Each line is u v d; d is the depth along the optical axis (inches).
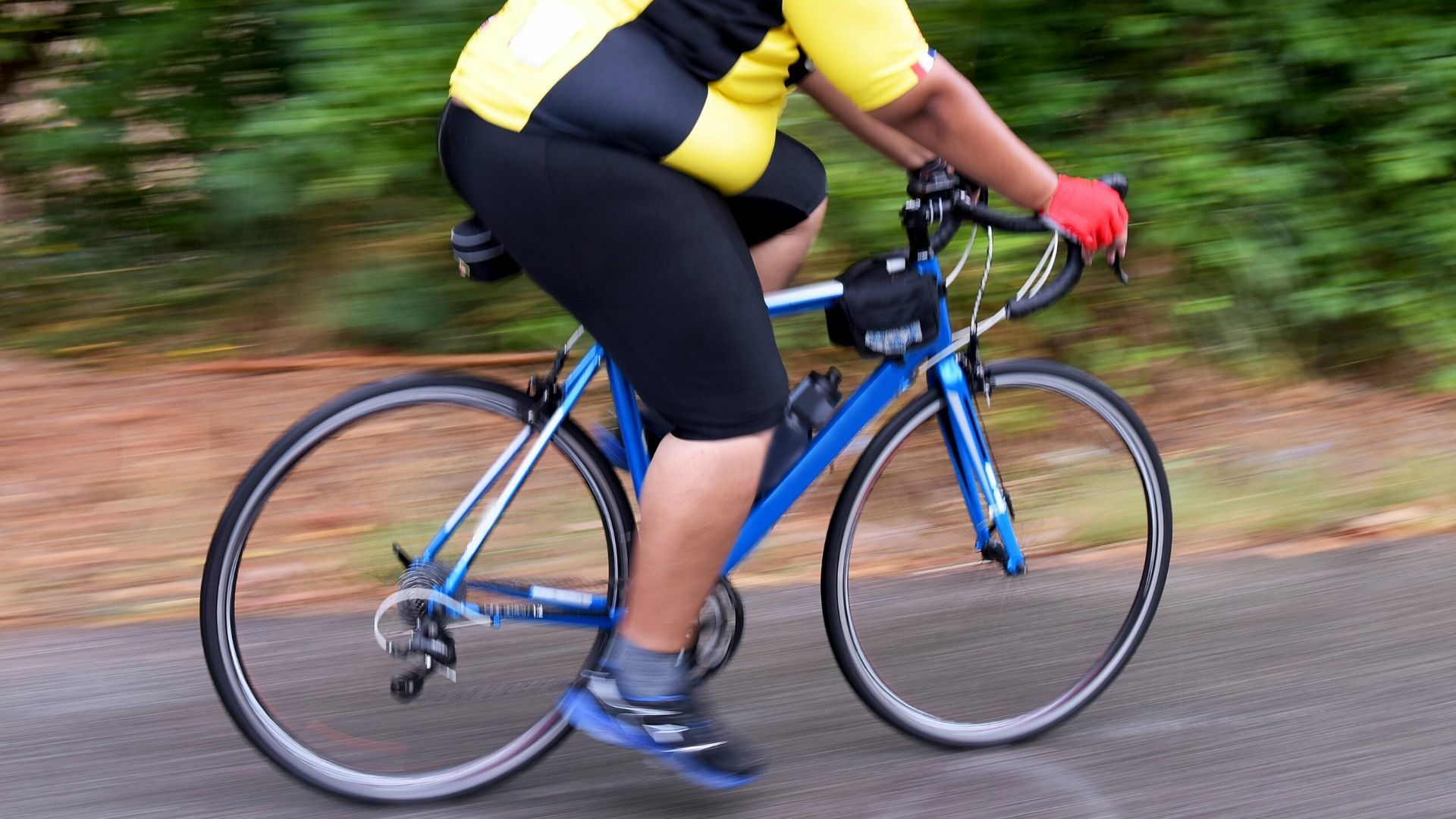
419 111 152.5
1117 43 175.9
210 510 135.1
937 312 92.2
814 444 93.1
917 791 96.0
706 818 92.5
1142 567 105.9
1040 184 84.0
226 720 103.7
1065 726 104.4
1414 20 177.5
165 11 168.4
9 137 177.0
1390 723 103.3
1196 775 97.5
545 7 79.4
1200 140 173.5
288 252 169.8
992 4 170.4
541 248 80.5
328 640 94.0
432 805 95.0
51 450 143.8
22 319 168.2
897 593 102.2
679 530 85.0
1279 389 168.9
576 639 98.1
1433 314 174.9
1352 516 139.6
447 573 91.7
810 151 93.4
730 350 81.7
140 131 175.2
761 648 115.1
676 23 77.3
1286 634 117.0
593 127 76.5
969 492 101.1
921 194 89.0
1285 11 175.9
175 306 169.3
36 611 118.6
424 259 164.7
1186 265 173.6
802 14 76.4
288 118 153.1
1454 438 156.9
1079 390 101.0
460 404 91.0
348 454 90.8
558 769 99.4
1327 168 177.9
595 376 92.2
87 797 93.4
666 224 78.4
